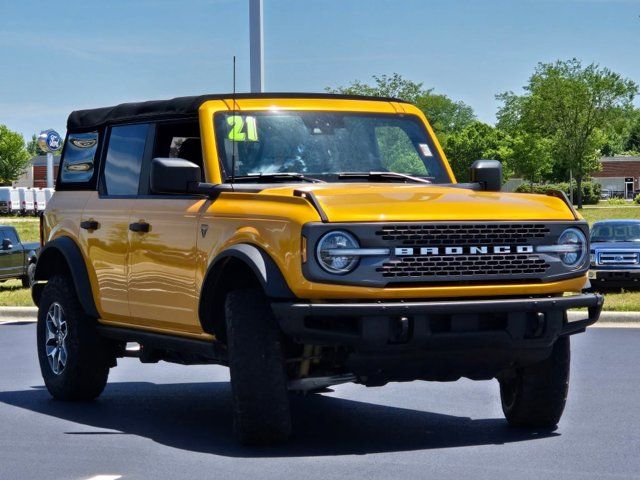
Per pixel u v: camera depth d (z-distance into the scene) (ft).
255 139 26.91
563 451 24.03
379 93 270.46
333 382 24.04
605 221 80.74
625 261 74.74
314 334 22.41
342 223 22.40
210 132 26.73
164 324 27.53
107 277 29.76
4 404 31.86
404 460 23.02
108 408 31.07
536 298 23.65
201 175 26.81
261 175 26.32
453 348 22.81
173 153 28.48
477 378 24.27
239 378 23.43
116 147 30.63
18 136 452.76
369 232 22.49
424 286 22.82
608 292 77.20
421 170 28.25
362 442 25.22
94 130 31.89
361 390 34.12
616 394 33.27
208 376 38.42
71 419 29.14
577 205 383.45
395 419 28.68
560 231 24.08
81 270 30.78
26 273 84.69
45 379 32.65
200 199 26.12
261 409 23.53
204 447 24.73
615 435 26.11
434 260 22.86
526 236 23.71
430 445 24.79
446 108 429.38
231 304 23.75
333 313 22.09
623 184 501.15
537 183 434.71
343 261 22.40
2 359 43.39
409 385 35.22
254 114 27.27
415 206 23.16
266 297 23.73
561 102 351.67
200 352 26.25
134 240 28.32
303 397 32.76
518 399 26.20
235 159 26.55
